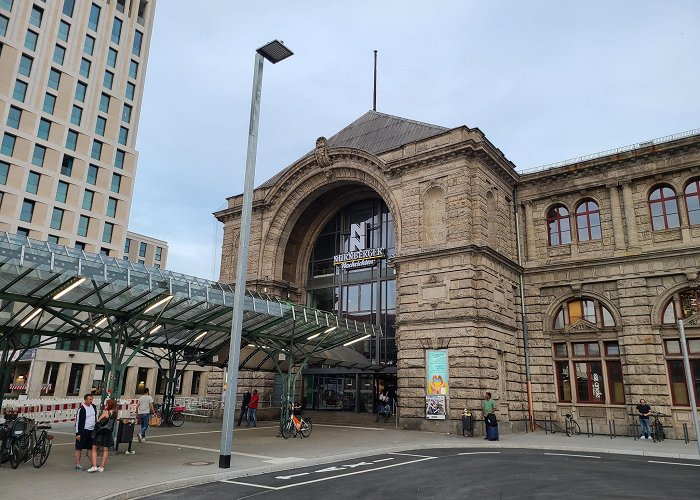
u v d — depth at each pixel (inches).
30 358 2311.8
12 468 552.1
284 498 445.1
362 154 1333.7
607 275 1144.2
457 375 1041.5
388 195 1277.1
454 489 490.0
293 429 938.1
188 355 1175.6
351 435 971.9
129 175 2770.7
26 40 2400.3
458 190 1143.0
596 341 1139.3
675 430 992.2
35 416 1098.7
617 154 1167.0
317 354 1123.9
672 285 1060.5
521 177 1309.1
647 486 510.6
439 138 1212.5
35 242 588.1
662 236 1098.1
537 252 1263.5
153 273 701.3
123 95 2792.8
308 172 1475.1
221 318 911.0
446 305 1095.0
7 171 2260.1
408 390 1108.5
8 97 2284.7
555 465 649.0
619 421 1067.9
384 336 1380.4
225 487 492.7
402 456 725.3
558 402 1157.1
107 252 2628.0
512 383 1141.7
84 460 616.7
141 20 3011.8
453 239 1122.7
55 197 2415.1
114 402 571.8
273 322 906.7
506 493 472.7
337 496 455.2
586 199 1233.4
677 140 1095.0
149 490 464.1
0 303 719.7
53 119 2443.4
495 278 1143.0
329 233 1598.2
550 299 1219.9
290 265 1582.2
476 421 993.5
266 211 1544.0
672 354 1037.2
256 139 661.3
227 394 593.6
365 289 1462.8
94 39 2691.9
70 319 689.0
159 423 1087.6
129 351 2662.4
